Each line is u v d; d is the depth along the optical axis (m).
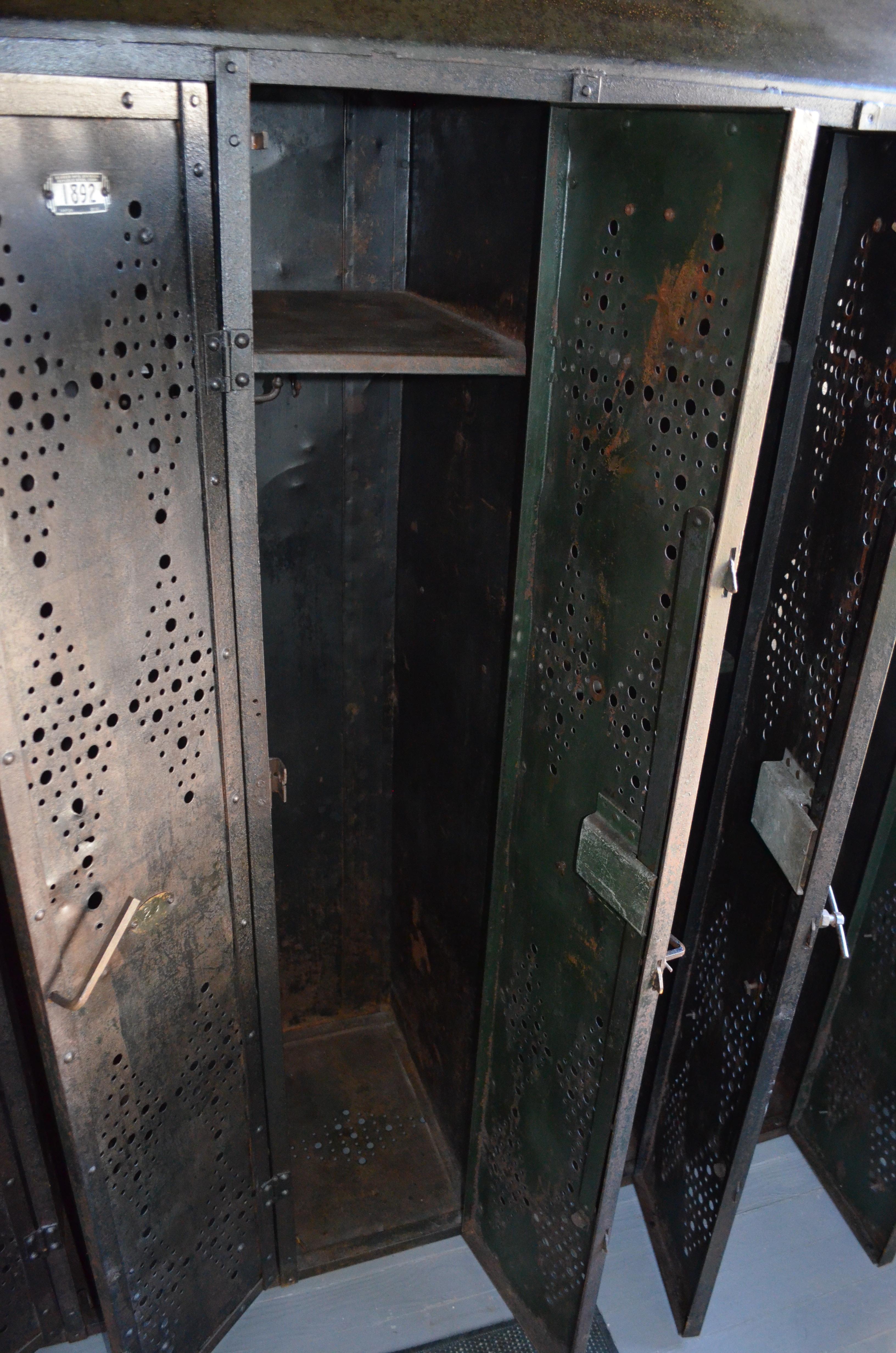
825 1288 2.18
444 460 1.91
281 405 1.97
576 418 1.41
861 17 1.38
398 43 1.17
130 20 1.04
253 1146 1.90
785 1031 1.70
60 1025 1.35
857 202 1.45
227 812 1.54
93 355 1.13
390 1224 2.24
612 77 1.29
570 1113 1.74
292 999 2.68
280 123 1.72
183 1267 1.83
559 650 1.55
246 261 1.21
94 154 1.06
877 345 1.41
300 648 2.24
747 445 1.09
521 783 1.75
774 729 1.71
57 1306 1.93
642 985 1.44
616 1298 2.13
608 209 1.26
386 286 1.95
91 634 1.24
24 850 1.22
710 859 2.02
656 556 1.27
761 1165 2.47
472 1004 2.11
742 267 1.04
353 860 2.56
